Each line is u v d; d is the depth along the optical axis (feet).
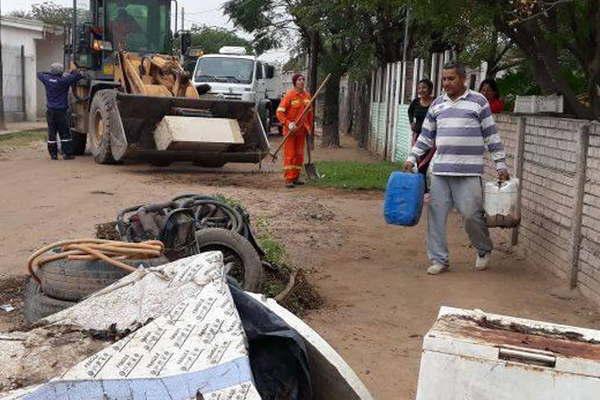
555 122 23.81
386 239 29.89
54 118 54.34
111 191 39.11
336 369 9.87
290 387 9.68
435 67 50.14
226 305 8.79
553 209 23.85
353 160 64.34
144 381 8.00
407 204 24.09
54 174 45.98
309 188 43.88
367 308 20.42
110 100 47.88
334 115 80.89
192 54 61.16
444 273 24.53
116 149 47.65
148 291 9.61
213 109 47.85
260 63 79.71
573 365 8.41
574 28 29.37
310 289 21.04
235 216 20.38
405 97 59.26
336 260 25.94
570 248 22.25
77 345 9.04
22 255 24.54
